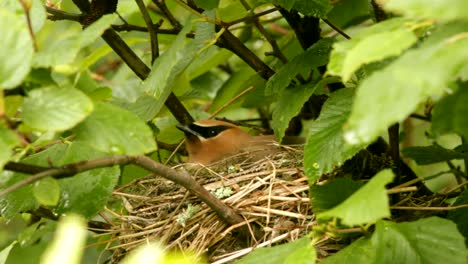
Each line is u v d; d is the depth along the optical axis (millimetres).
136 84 7418
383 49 2793
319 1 4832
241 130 7102
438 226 3801
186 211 5574
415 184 5500
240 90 6727
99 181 4695
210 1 5434
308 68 5023
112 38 5891
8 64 3107
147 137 3490
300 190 5418
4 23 3139
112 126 3498
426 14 2475
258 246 5199
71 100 3230
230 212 5164
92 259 7387
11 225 7242
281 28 7457
